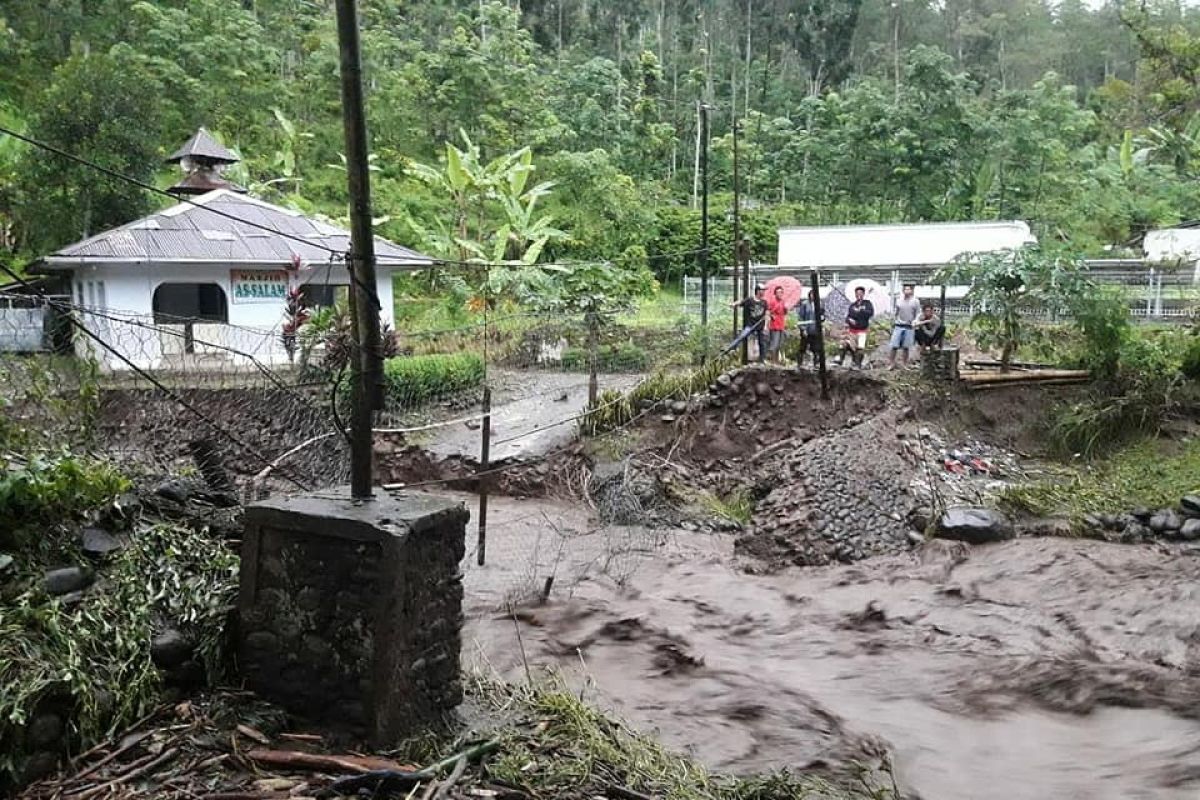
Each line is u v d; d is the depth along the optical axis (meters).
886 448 15.12
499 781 5.08
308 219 21.28
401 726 5.30
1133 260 25.83
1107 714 8.31
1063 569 11.87
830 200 42.34
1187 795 6.75
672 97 49.47
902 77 53.78
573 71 46.25
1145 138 41.91
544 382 18.80
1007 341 17.08
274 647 5.44
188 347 14.22
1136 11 40.12
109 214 21.89
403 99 36.47
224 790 4.66
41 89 28.77
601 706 7.95
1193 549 12.05
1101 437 15.65
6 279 19.97
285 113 35.50
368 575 5.17
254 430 11.66
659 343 19.89
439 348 20.19
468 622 10.20
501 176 28.69
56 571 5.41
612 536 14.03
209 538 6.52
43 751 4.63
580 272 25.30
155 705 5.23
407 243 30.73
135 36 34.19
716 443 16.38
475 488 15.74
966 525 13.14
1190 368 16.33
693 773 6.04
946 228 29.67
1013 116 41.03
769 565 13.30
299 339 13.91
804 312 17.50
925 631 10.61
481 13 42.53
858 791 6.55
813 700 8.54
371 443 5.75
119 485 6.18
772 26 56.97
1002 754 7.54
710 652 9.84
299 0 41.62
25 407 7.18
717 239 36.66
